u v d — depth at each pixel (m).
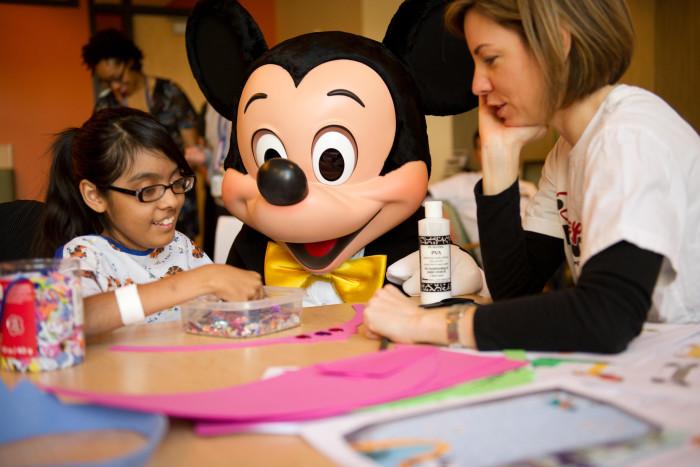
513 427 0.64
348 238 1.46
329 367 0.83
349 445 0.60
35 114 5.09
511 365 0.83
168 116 3.75
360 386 0.75
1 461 0.60
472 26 1.08
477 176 3.72
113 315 1.05
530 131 1.21
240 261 1.65
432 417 0.67
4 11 4.98
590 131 1.07
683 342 0.94
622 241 0.89
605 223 0.91
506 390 0.73
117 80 3.64
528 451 0.58
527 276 1.26
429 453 0.59
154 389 0.79
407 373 0.80
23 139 5.08
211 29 1.70
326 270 1.48
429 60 1.59
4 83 5.02
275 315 1.13
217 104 1.75
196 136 3.84
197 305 1.12
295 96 1.41
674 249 0.91
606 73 1.03
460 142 4.45
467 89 1.59
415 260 1.50
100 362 0.93
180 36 5.65
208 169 3.71
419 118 1.52
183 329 1.15
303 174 1.33
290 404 0.69
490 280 1.26
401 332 0.99
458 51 1.57
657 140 0.95
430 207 1.26
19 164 5.08
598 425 0.64
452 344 0.95
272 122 1.42
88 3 5.15
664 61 4.36
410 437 0.62
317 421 0.67
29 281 0.88
